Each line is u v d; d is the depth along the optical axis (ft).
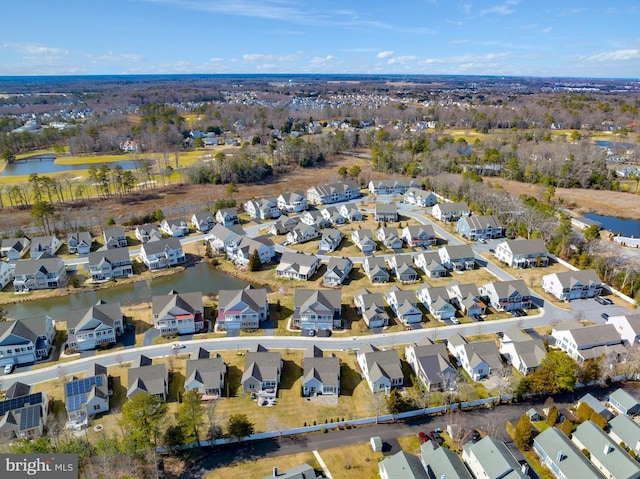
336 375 205.05
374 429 183.62
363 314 263.29
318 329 253.65
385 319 256.93
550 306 278.26
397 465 154.61
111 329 238.48
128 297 295.89
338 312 260.42
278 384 210.18
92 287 308.19
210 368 208.44
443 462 157.07
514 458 159.53
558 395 202.90
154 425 172.24
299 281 314.35
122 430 176.14
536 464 165.78
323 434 181.06
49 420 186.60
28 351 224.94
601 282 290.76
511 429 181.88
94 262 317.22
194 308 257.55
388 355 214.28
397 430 182.91
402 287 304.09
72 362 226.58
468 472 156.46
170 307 248.32
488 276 318.86
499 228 388.16
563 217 389.80
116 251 327.47
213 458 169.37
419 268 337.72
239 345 240.73
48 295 298.56
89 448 163.53
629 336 234.58
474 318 264.93
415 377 214.28
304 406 196.54
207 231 411.34
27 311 282.56
